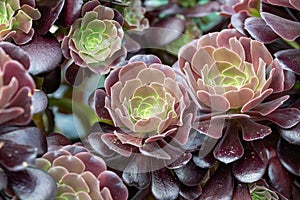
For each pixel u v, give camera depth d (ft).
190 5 2.64
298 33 1.86
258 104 1.82
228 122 1.85
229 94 1.77
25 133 1.61
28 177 1.55
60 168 1.66
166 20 2.40
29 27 1.80
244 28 1.95
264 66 1.80
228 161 1.76
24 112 1.50
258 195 1.91
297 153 1.89
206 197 1.80
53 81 1.97
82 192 1.65
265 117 1.83
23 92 1.49
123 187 1.70
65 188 1.65
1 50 1.53
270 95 1.86
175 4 2.56
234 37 1.86
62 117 2.26
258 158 1.81
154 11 2.47
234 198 1.81
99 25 1.90
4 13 1.81
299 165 1.87
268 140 1.95
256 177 1.78
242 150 1.78
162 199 1.76
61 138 1.86
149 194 1.87
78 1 1.83
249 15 2.03
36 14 1.83
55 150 1.73
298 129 1.80
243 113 1.82
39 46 1.81
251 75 1.83
